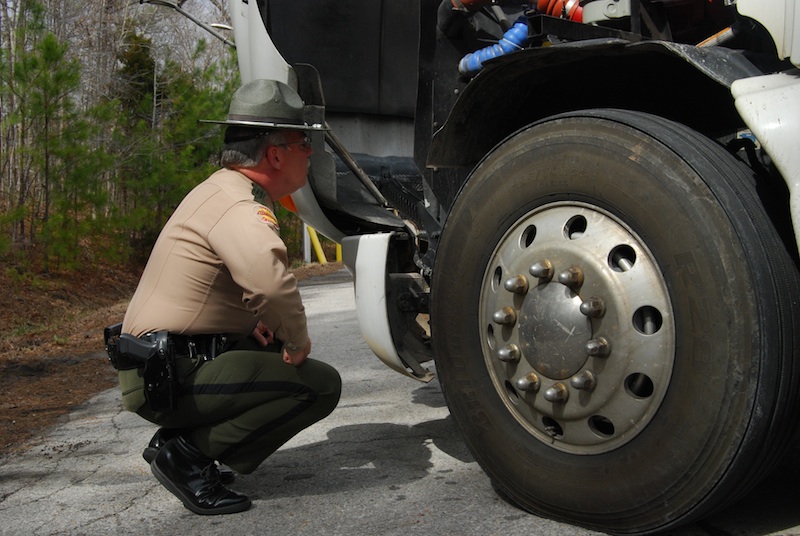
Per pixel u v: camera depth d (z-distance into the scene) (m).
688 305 2.00
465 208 2.51
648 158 2.09
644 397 2.09
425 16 3.12
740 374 1.92
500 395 2.42
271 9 3.97
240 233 2.56
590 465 2.21
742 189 2.00
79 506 2.84
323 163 3.64
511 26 3.08
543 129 2.34
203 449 2.68
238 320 2.72
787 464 2.71
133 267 15.23
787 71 2.05
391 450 3.27
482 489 2.70
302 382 2.72
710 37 2.62
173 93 16.28
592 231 2.20
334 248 23.34
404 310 3.18
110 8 20.23
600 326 2.13
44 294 11.82
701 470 1.98
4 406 4.88
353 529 2.43
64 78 11.52
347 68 4.26
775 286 1.92
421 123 3.22
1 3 13.94
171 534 2.51
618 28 2.67
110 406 4.71
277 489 2.87
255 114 2.72
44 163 11.64
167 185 14.73
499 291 2.38
